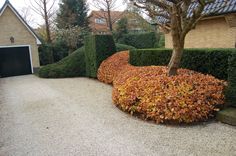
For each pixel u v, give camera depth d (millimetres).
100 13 31656
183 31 6473
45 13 24891
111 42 13484
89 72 14523
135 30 29578
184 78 6469
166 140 4801
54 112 7180
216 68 7160
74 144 4828
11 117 6973
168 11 6695
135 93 6531
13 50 19500
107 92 9734
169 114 5586
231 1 9016
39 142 5031
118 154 4336
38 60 20688
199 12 6121
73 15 28078
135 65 11086
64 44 23547
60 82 13602
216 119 5777
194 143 4609
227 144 4512
